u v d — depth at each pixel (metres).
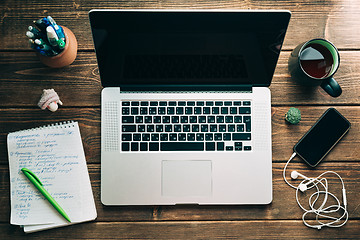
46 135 0.81
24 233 0.80
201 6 0.85
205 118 0.79
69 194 0.80
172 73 0.77
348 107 0.84
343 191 0.82
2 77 0.83
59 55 0.76
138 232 0.81
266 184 0.79
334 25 0.85
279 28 0.71
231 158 0.78
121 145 0.78
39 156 0.80
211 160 0.78
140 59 0.74
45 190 0.79
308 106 0.84
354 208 0.83
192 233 0.81
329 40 0.85
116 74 0.76
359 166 0.83
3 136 0.82
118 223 0.81
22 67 0.83
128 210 0.81
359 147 0.83
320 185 0.83
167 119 0.78
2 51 0.83
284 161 0.83
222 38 0.72
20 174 0.80
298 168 0.83
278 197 0.82
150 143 0.78
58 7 0.84
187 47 0.73
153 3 0.84
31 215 0.79
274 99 0.84
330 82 0.77
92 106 0.83
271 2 0.85
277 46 0.73
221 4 0.85
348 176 0.83
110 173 0.78
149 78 0.77
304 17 0.85
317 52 0.80
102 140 0.78
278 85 0.85
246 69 0.76
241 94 0.79
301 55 0.80
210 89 0.80
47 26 0.72
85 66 0.84
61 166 0.80
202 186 0.78
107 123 0.78
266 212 0.82
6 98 0.83
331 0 0.85
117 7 0.84
